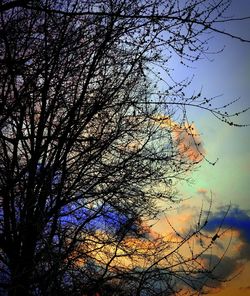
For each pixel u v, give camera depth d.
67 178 7.64
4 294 6.07
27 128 7.73
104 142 7.30
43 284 6.18
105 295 6.45
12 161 7.21
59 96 7.21
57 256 6.08
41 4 5.96
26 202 6.89
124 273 6.37
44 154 7.47
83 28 6.37
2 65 6.00
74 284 6.48
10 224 7.75
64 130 7.28
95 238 7.27
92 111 7.02
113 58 6.85
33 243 6.81
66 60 6.80
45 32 6.32
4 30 5.91
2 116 6.58
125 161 7.52
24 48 6.40
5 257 7.40
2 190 6.90
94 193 7.42
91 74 6.80
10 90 6.71
